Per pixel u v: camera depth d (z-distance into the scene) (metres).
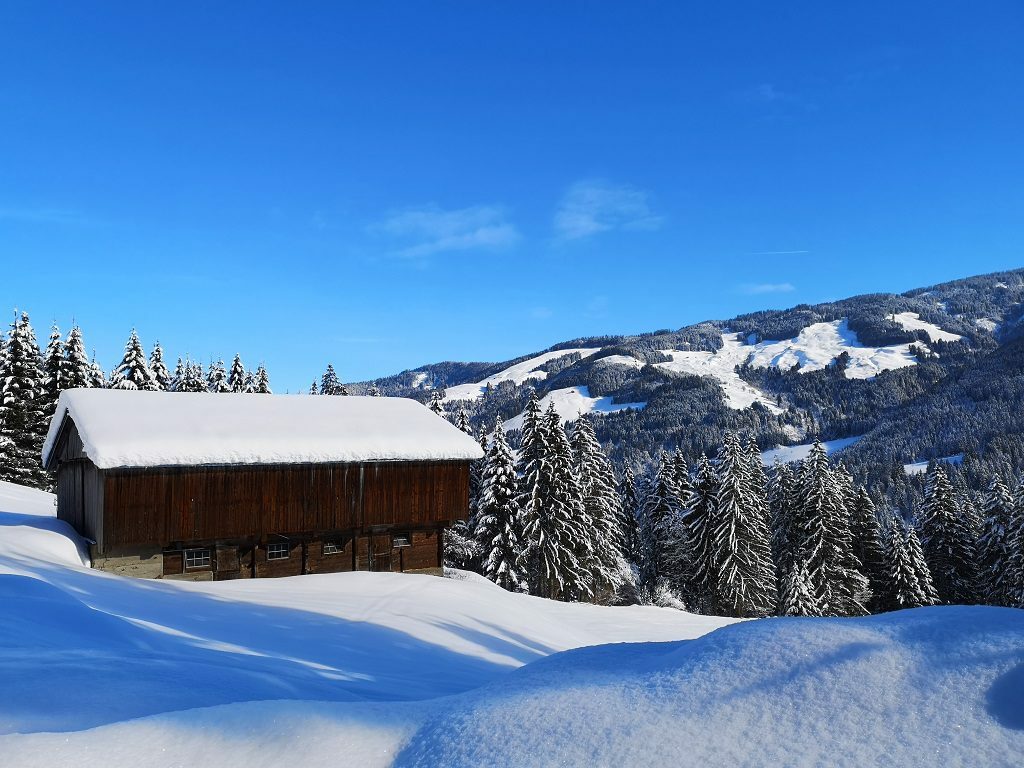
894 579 51.69
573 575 41.03
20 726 4.54
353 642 14.84
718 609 46.78
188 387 66.62
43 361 50.16
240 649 11.82
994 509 51.75
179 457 23.97
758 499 52.19
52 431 28.22
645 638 26.64
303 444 26.50
